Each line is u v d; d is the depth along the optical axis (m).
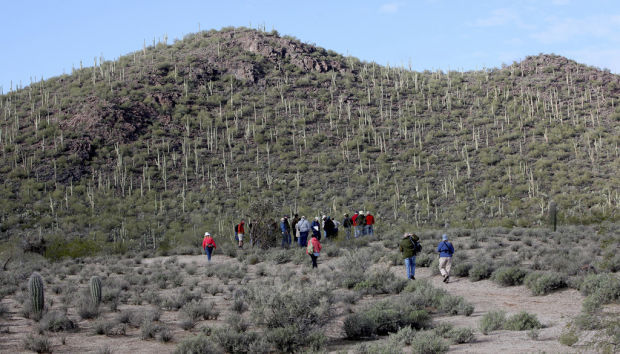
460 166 66.75
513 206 52.91
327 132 77.25
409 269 17.42
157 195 57.28
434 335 8.95
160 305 14.28
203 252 32.25
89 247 35.56
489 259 19.72
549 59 103.94
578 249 19.70
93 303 13.41
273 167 66.56
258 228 30.41
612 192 55.91
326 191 59.59
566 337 7.87
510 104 85.75
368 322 10.16
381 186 60.94
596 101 85.75
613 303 10.52
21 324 11.88
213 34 112.44
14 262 28.55
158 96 80.56
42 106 76.38
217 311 13.15
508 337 8.95
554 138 73.19
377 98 90.06
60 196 54.78
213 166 66.12
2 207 50.34
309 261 23.59
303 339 9.06
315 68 98.94
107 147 66.81
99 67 96.06
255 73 92.81
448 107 86.38
